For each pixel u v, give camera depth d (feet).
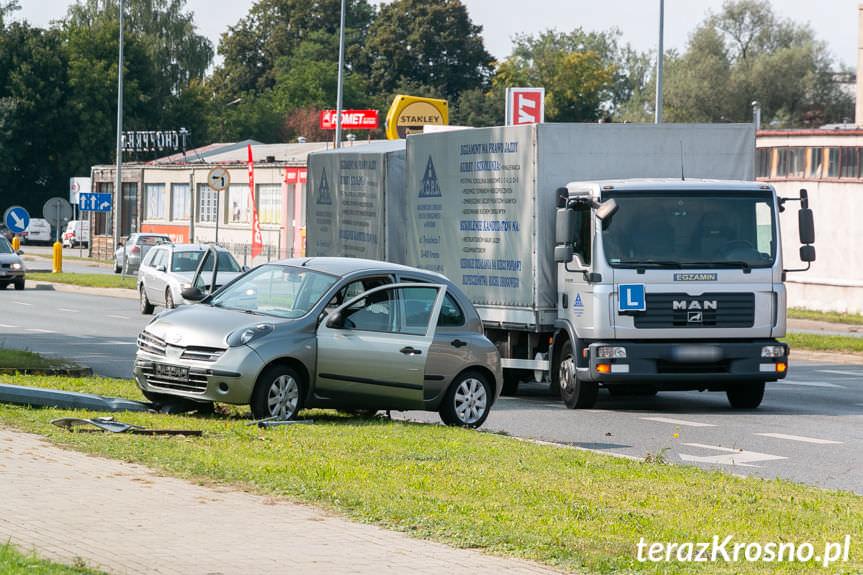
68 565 67.92
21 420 127.54
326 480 100.17
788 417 173.37
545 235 183.93
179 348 140.26
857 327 350.23
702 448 140.97
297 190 611.47
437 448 120.67
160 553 73.10
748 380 176.24
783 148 434.71
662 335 173.88
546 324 185.16
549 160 183.73
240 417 142.00
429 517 86.53
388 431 131.85
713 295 175.32
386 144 245.65
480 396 149.38
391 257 228.43
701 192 176.86
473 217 199.31
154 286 338.13
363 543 78.23
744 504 98.12
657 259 174.19
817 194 422.82
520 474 107.96
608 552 78.95
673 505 96.43
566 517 89.45
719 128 188.85
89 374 189.37
